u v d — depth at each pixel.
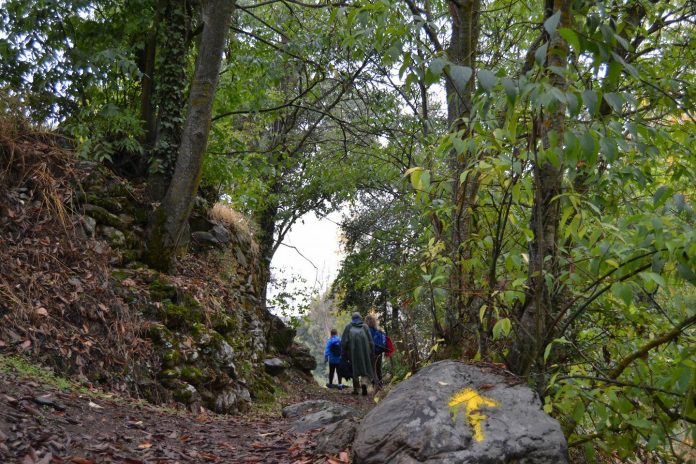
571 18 3.74
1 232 7.20
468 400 3.71
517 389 3.84
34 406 4.65
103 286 7.67
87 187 8.95
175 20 10.30
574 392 3.65
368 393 14.77
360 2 7.12
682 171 4.07
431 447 3.42
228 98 13.07
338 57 12.54
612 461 4.57
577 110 3.06
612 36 3.02
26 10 9.30
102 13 10.98
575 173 3.75
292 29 12.96
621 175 4.05
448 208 4.34
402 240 15.40
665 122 4.65
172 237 9.25
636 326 4.50
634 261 3.45
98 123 9.84
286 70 12.80
